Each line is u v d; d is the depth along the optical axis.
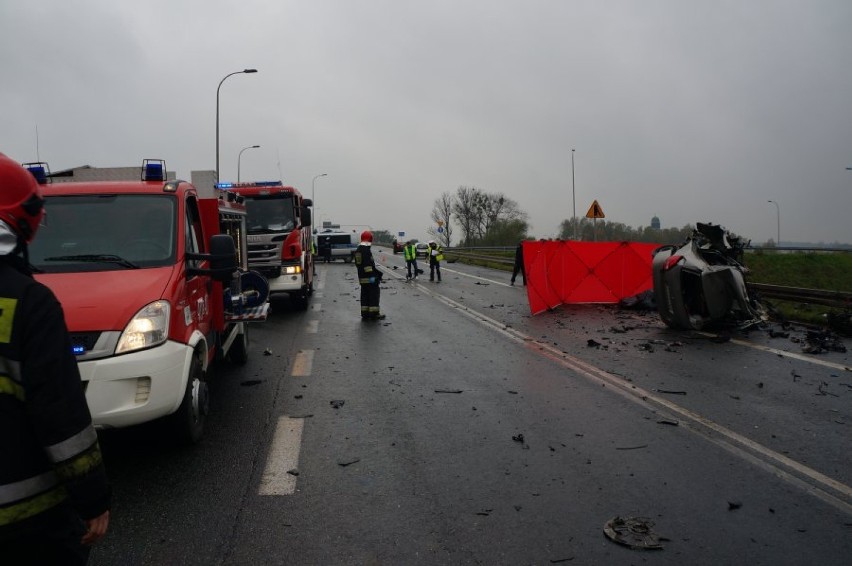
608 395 7.37
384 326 13.38
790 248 35.41
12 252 2.11
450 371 8.80
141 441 5.87
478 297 19.41
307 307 17.06
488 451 5.52
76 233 5.97
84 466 2.08
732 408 6.76
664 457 5.33
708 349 10.12
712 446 5.59
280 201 16.20
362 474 5.02
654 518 4.20
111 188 6.42
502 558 3.70
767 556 3.71
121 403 4.82
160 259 5.84
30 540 2.09
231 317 7.93
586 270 16.75
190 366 5.60
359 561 3.67
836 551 3.76
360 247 14.45
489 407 6.93
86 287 5.23
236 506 4.44
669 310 11.95
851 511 4.30
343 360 9.69
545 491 4.66
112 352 4.80
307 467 5.18
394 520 4.20
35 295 2.06
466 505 4.43
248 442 5.82
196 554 3.77
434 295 20.08
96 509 2.15
